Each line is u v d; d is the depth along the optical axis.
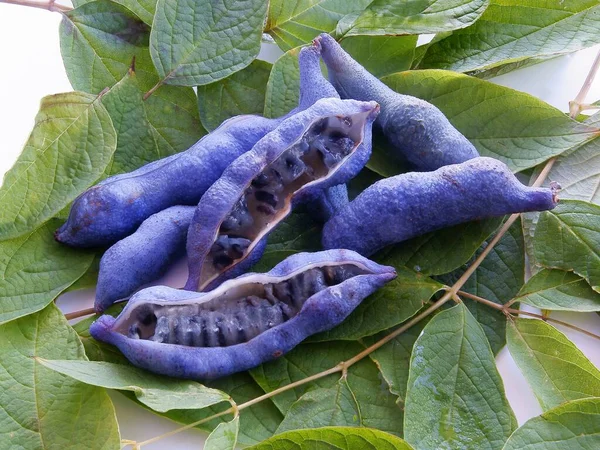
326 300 0.27
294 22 0.33
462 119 0.31
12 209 0.28
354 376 0.28
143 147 0.31
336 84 0.31
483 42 0.33
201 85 0.32
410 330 0.29
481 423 0.26
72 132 0.29
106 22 0.32
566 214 0.29
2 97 0.33
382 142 0.31
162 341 0.27
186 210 0.29
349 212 0.28
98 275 0.29
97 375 0.26
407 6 0.32
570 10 0.33
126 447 0.27
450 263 0.29
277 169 0.28
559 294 0.29
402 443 0.25
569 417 0.26
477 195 0.28
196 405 0.26
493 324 0.29
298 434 0.25
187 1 0.31
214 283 0.28
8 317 0.27
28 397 0.26
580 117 0.33
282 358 0.28
